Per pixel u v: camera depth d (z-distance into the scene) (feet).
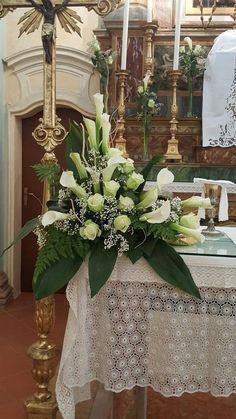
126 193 5.44
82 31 15.03
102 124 5.67
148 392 8.72
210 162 12.19
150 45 12.35
